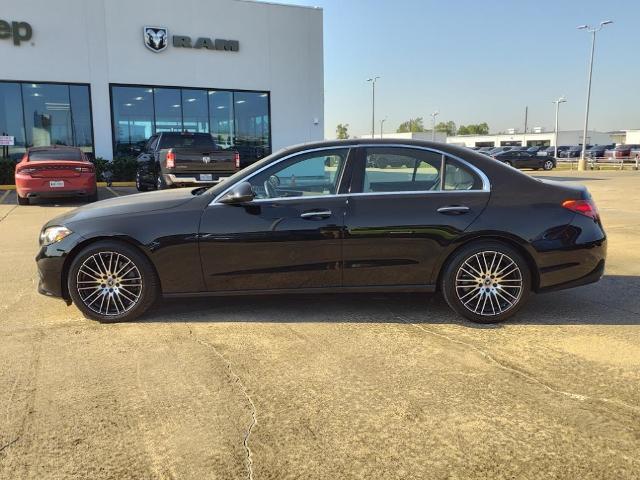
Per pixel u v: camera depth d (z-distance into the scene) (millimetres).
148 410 3223
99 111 20203
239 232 4578
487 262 4676
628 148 52781
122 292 4711
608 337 4383
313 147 4742
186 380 3615
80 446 2857
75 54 19641
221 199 4648
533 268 4711
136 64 20547
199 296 4699
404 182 4742
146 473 2633
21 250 8109
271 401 3328
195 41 21375
